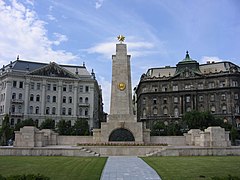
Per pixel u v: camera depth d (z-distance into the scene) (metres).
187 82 119.38
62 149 34.09
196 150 34.81
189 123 95.50
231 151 35.34
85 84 116.94
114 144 39.75
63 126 92.62
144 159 29.39
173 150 34.56
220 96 113.56
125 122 43.75
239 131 107.94
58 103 111.38
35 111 108.19
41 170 20.69
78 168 21.88
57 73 113.31
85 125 94.81
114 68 46.22
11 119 103.50
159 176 18.48
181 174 19.14
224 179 13.80
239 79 113.75
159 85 122.94
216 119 97.81
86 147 36.16
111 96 45.22
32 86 109.38
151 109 121.75
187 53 127.06
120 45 47.06
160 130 100.75
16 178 13.09
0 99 109.00
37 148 33.88
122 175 18.89
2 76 108.12
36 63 115.88
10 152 33.78
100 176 18.42
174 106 119.25
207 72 119.50
